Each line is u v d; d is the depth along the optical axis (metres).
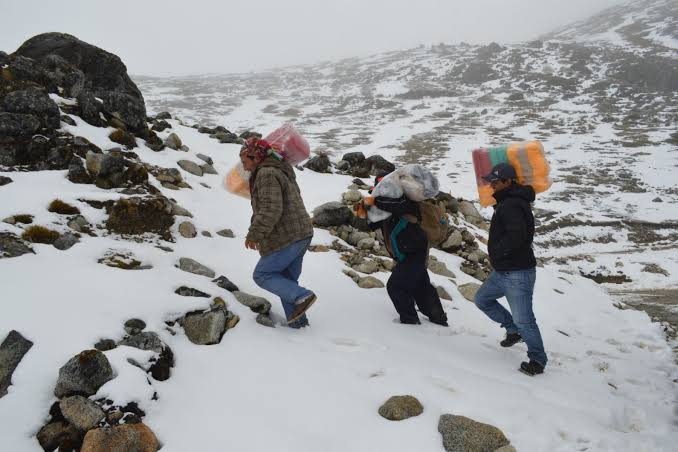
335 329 4.15
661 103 54.50
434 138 42.25
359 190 8.66
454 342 4.46
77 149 5.99
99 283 3.56
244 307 3.98
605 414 3.40
